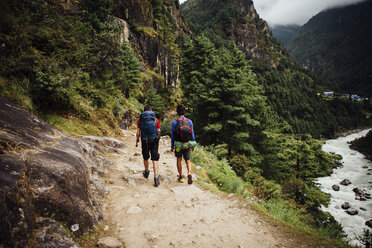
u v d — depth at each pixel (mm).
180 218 3553
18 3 7703
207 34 162625
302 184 17156
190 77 30219
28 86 6496
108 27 19766
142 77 35281
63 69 9062
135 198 4086
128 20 37688
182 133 4723
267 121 22125
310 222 5941
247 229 3400
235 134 16562
